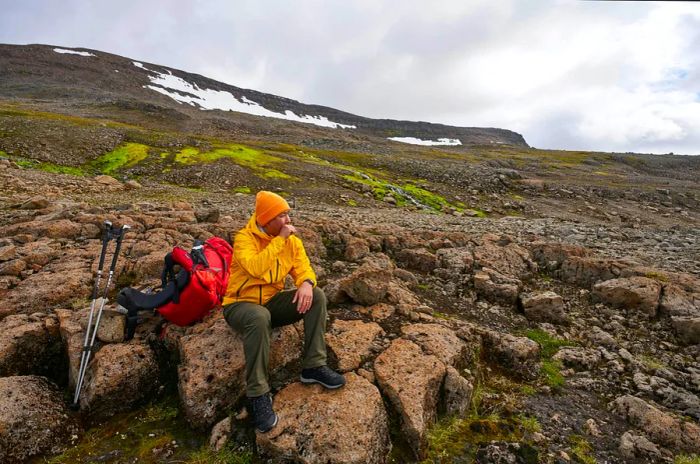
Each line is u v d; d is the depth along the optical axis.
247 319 4.45
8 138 40.81
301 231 10.19
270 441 4.15
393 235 12.16
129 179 35.97
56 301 6.52
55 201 17.66
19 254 8.05
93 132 48.16
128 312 5.40
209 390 4.67
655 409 5.23
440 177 54.38
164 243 9.14
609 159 112.88
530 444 4.62
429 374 5.06
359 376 4.98
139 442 4.48
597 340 7.45
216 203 23.80
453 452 4.54
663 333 7.86
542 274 10.91
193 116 125.19
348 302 6.86
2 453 4.12
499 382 5.96
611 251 16.12
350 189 41.22
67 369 5.50
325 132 146.12
